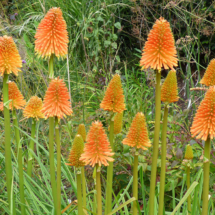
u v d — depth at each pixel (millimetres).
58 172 2158
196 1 6816
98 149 1982
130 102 5691
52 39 2129
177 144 4160
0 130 4422
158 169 3803
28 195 2980
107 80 6098
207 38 7477
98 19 6715
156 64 2006
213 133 1832
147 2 6406
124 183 4125
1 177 3465
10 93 2475
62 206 2842
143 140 2119
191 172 3703
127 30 8352
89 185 4121
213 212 2643
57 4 7758
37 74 5895
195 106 5070
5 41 2049
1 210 3322
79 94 6562
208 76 2648
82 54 7512
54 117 2135
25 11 8359
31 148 2672
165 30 2010
